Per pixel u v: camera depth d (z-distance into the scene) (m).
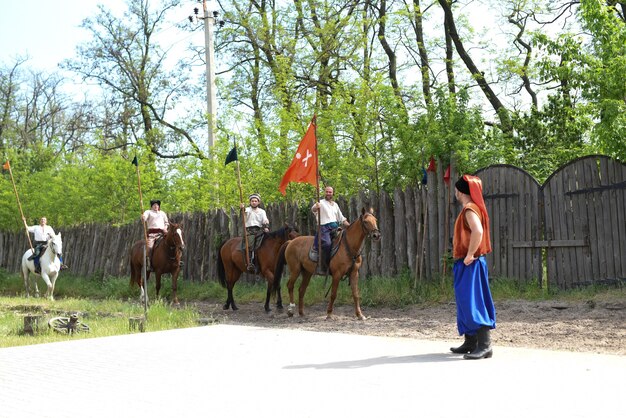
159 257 17.97
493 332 11.07
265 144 21.62
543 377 6.93
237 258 16.17
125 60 36.09
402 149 17.52
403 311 14.46
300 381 7.02
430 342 9.82
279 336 10.69
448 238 15.39
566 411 5.56
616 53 13.54
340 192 19.44
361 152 19.39
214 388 6.84
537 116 18.70
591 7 13.64
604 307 12.15
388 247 16.42
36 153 38.16
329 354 8.74
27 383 7.39
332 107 19.78
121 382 7.31
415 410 5.69
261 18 28.48
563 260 13.82
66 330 12.35
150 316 13.62
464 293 8.14
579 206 13.63
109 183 25.39
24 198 31.41
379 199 16.72
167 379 7.39
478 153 16.38
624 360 7.96
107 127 37.81
